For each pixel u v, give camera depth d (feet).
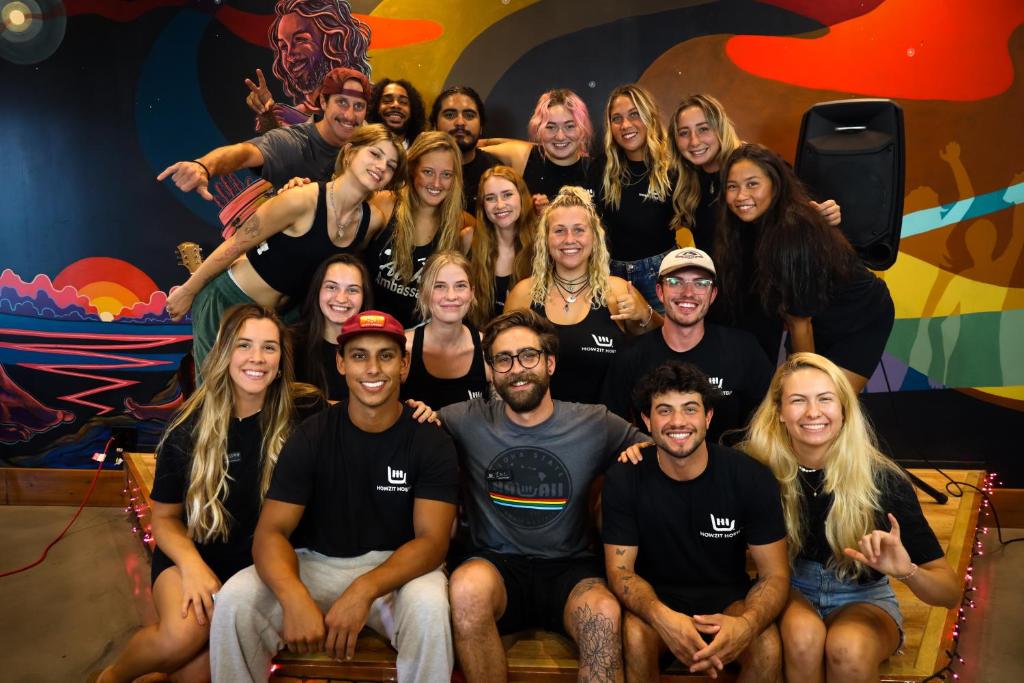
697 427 7.60
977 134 12.54
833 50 12.72
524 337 8.25
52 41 13.66
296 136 13.35
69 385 14.21
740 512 7.88
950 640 8.56
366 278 10.46
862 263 11.10
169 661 7.74
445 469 8.22
